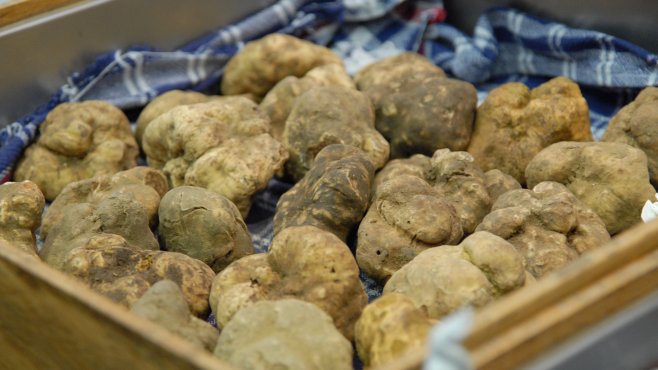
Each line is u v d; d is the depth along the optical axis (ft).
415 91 2.06
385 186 1.80
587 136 2.01
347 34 2.53
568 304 1.23
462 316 1.03
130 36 2.28
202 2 2.36
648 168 1.90
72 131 2.05
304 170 2.01
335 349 1.46
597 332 1.25
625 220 1.82
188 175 1.94
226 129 1.99
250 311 1.50
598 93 2.27
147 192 1.89
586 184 1.85
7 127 2.18
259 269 1.63
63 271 1.69
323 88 2.05
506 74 2.44
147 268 1.70
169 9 2.32
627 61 2.18
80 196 1.93
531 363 1.22
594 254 1.26
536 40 2.33
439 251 1.63
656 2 2.14
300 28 2.45
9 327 1.55
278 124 2.15
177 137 1.97
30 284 1.40
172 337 1.26
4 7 2.12
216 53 2.35
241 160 1.92
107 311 1.30
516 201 1.78
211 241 1.79
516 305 1.21
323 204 1.81
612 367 1.27
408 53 2.27
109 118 2.11
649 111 1.90
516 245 1.72
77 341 1.41
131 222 1.78
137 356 1.32
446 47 2.49
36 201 1.82
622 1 2.19
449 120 2.01
